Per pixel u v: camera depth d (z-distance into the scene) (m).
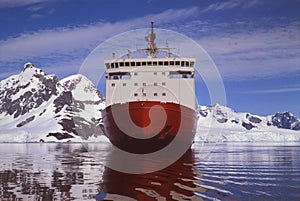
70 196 16.77
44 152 60.53
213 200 15.64
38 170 27.80
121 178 22.23
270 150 63.72
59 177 23.20
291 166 29.69
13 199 16.44
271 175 23.67
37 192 17.86
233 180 21.20
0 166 31.64
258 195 16.61
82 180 21.62
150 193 17.17
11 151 67.38
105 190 18.12
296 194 16.81
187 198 15.99
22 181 21.64
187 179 21.55
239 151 57.56
